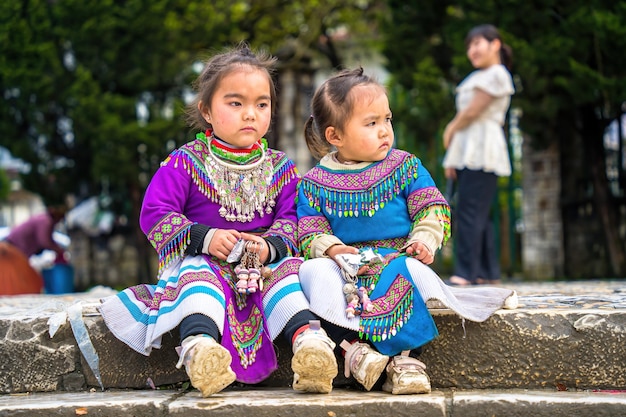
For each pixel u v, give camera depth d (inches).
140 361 110.3
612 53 296.4
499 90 212.1
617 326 103.3
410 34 360.2
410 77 358.6
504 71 213.8
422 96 339.9
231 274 108.2
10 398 107.0
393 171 111.3
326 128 112.5
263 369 104.7
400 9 360.2
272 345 104.7
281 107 483.8
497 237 358.3
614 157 358.3
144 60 383.6
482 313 105.6
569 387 104.3
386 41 363.9
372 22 460.1
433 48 357.7
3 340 111.2
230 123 109.7
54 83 377.7
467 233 216.1
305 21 445.4
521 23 320.2
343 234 111.3
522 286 192.4
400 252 108.6
